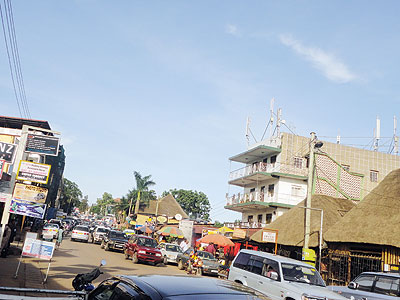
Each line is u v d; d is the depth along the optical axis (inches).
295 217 1001.5
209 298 121.3
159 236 1732.3
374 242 709.3
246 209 1660.9
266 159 1581.0
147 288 130.0
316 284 404.8
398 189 767.1
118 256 1039.0
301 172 1457.9
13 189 567.5
